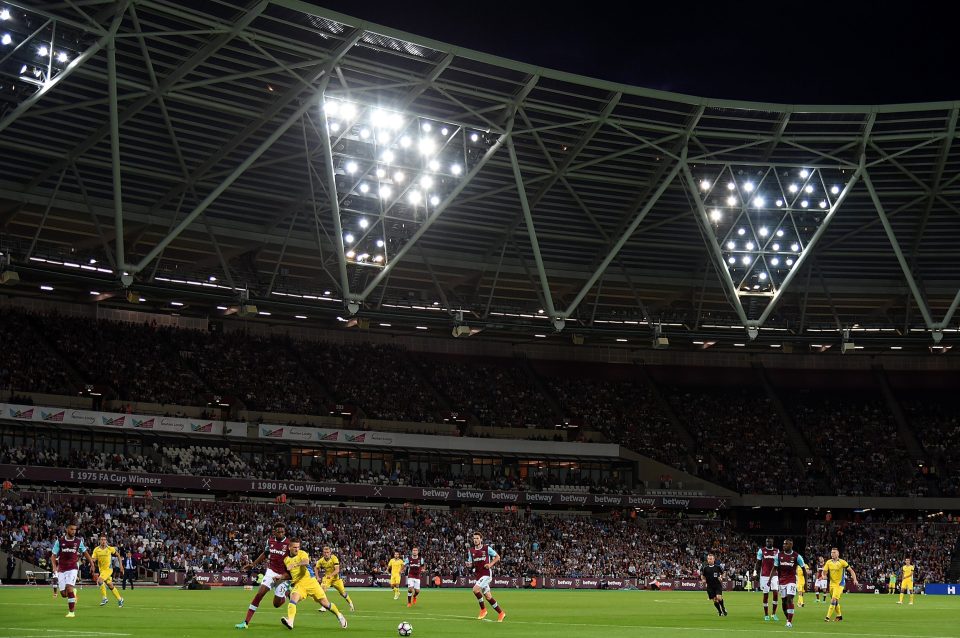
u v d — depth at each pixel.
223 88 55.69
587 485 87.50
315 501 78.44
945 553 83.75
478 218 70.75
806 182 66.69
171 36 50.91
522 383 94.12
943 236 73.56
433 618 30.62
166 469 71.31
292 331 89.62
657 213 71.38
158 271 68.88
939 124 62.16
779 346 92.44
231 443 76.75
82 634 21.16
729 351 97.88
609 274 77.75
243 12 50.03
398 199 62.91
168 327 83.62
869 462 90.88
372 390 86.88
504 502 81.94
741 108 60.84
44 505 63.88
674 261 77.31
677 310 83.88
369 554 71.00
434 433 85.69
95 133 56.53
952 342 79.06
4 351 72.38
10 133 55.88
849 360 99.31
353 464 81.25
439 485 81.44
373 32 52.25
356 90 55.19
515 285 80.31
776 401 97.25
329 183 58.12
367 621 28.19
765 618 33.56
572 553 78.94
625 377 98.00
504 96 59.03
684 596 58.78
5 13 45.91
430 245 73.50
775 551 33.47
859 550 85.06
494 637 22.75
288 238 69.00
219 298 67.00
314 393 84.00
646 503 85.25
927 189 67.75
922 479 89.00
